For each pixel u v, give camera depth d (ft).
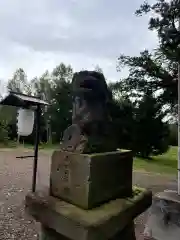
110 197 4.90
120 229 4.43
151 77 18.07
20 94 9.00
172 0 12.85
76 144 4.86
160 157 41.70
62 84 52.49
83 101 5.12
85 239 3.76
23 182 18.52
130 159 5.64
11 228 10.05
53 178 5.08
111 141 5.46
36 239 9.07
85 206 4.37
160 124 20.07
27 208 4.90
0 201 13.69
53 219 4.33
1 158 30.60
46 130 54.49
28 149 40.60
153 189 17.39
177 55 12.80
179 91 14.76
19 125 9.35
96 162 4.51
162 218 6.84
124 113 19.42
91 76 5.15
